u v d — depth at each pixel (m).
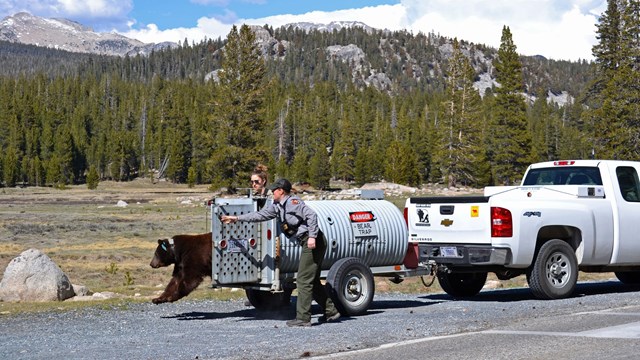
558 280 12.10
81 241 33.38
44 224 43.00
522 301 11.87
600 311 10.21
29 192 114.81
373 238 11.06
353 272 10.45
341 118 188.75
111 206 67.94
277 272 10.11
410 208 12.79
